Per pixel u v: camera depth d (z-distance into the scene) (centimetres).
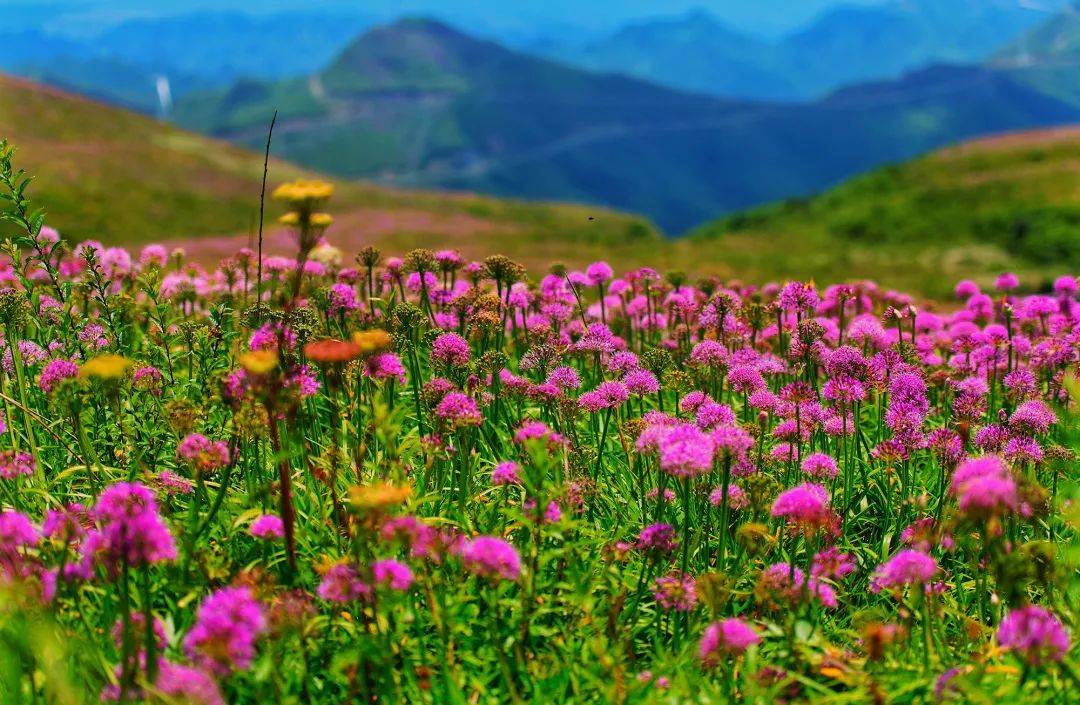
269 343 408
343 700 295
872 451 514
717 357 539
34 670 266
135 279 702
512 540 385
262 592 299
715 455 371
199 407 455
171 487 390
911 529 404
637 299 788
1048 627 272
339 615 326
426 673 308
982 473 331
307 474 400
